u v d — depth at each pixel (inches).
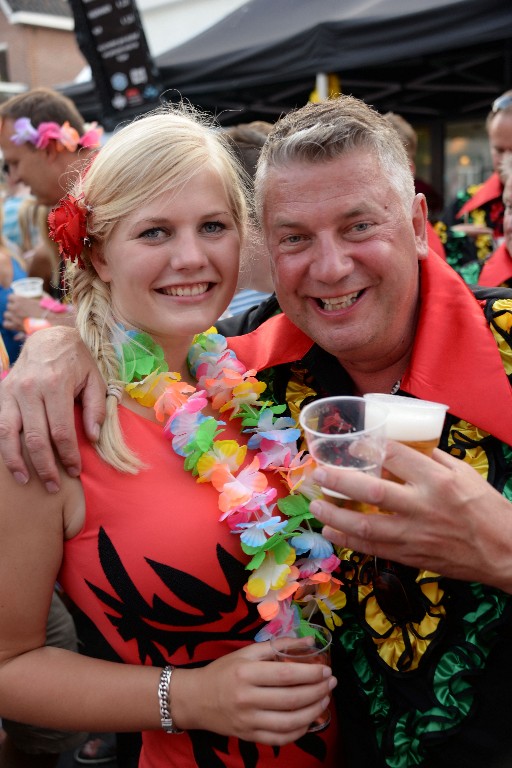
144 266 54.9
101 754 113.0
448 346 58.1
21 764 89.0
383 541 44.5
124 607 53.2
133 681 51.9
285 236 57.0
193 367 65.3
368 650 56.4
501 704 52.2
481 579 47.1
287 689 48.3
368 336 58.2
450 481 43.9
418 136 288.2
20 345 123.3
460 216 145.7
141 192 53.9
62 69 709.3
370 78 233.5
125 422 56.0
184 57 199.3
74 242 56.4
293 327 65.5
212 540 53.4
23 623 51.9
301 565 55.7
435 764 53.5
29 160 133.7
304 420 45.4
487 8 143.6
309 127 55.5
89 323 58.1
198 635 54.6
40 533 51.2
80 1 197.3
